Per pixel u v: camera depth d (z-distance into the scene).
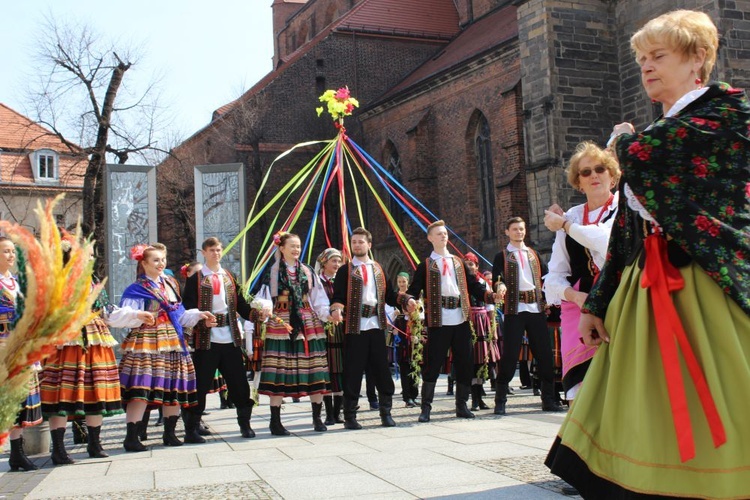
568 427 3.11
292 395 9.28
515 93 32.69
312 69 43.94
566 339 4.74
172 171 42.78
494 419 9.88
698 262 2.81
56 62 26.30
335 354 10.38
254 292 9.92
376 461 6.70
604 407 3.01
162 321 8.47
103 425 11.52
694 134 2.83
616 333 3.04
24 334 2.80
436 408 11.80
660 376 2.86
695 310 2.83
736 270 2.78
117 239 16.62
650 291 2.94
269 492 5.52
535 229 27.00
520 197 32.50
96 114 26.22
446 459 6.62
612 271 3.24
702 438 2.72
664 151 2.86
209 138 43.34
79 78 26.77
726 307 2.80
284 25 66.56
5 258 7.12
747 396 2.69
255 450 7.92
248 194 41.72
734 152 2.85
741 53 22.73
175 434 9.12
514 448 7.12
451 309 10.16
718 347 2.79
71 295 2.83
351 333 9.61
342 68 44.69
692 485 2.71
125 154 27.52
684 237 2.83
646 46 3.19
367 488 5.47
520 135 32.62
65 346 7.62
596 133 27.08
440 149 38.25
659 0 25.70
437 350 10.06
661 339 2.83
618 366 3.00
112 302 16.47
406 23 46.78
